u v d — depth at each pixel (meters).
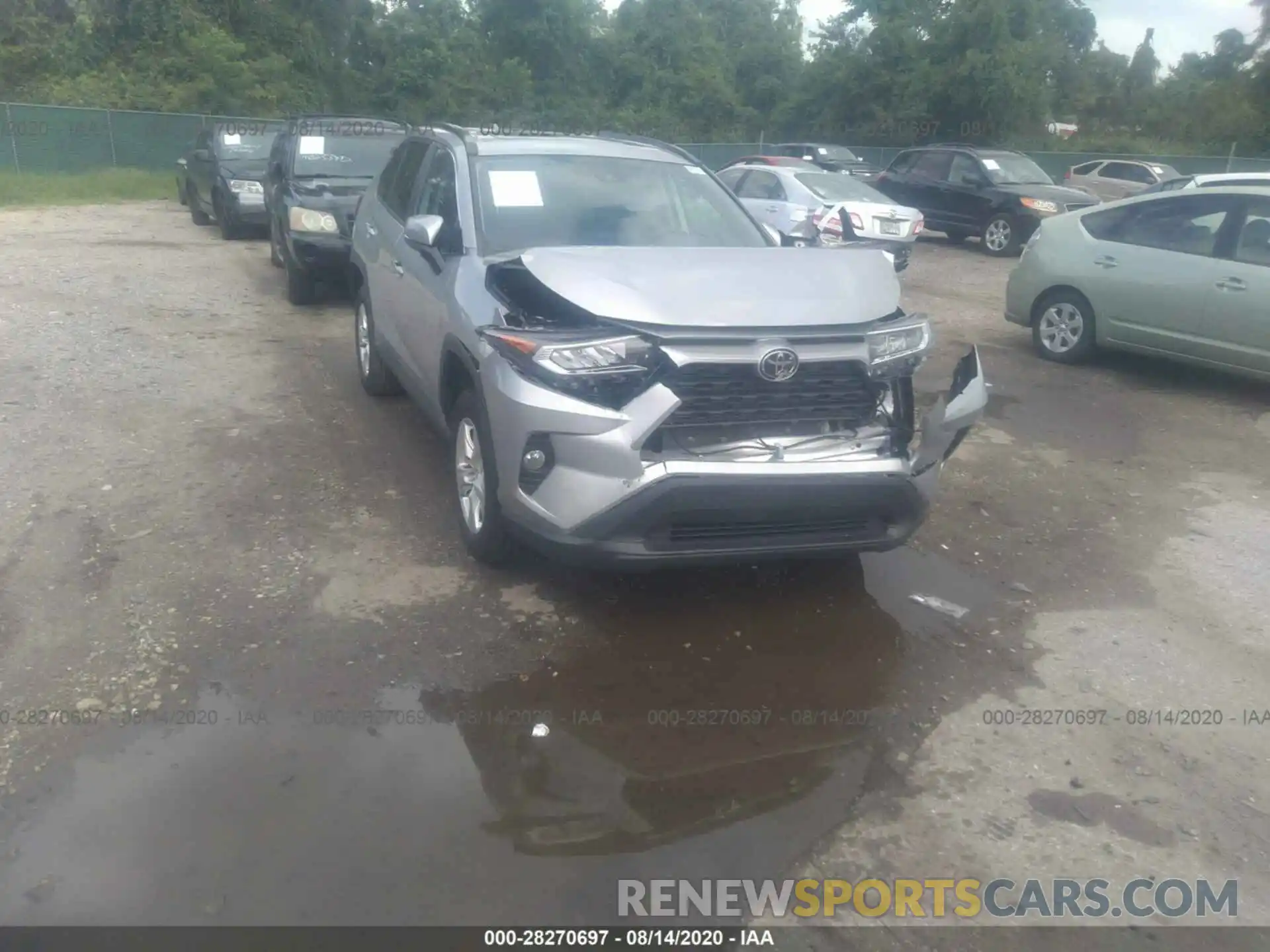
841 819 3.30
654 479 3.87
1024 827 3.29
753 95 45.72
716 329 3.93
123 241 14.73
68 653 3.99
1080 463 6.68
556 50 42.50
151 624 4.20
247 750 3.48
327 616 4.30
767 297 4.14
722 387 3.99
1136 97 47.81
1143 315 8.62
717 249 4.68
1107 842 3.24
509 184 5.40
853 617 4.54
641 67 44.03
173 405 6.92
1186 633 4.53
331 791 3.30
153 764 3.40
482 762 3.47
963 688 4.04
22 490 5.42
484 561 4.72
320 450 6.19
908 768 3.56
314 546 4.92
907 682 4.07
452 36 39.31
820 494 4.04
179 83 31.66
